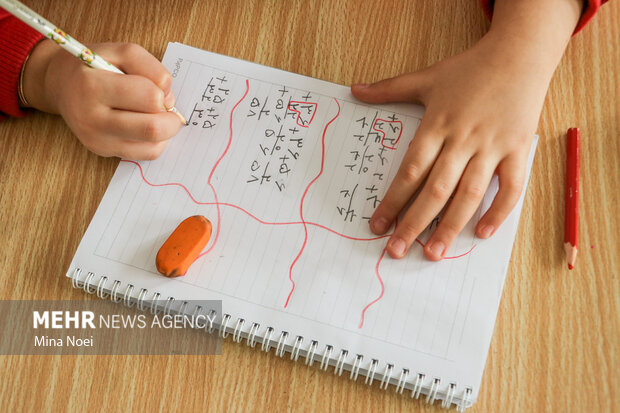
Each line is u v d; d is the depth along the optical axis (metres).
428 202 0.39
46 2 0.46
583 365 0.38
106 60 0.42
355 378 0.38
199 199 0.41
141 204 0.41
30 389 0.38
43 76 0.43
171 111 0.42
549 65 0.41
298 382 0.38
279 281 0.39
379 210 0.40
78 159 0.43
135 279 0.40
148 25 0.45
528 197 0.41
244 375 0.38
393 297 0.39
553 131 0.42
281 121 0.42
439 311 0.38
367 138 0.42
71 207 0.42
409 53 0.44
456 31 0.44
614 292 0.39
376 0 0.45
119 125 0.40
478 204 0.39
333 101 0.43
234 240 0.40
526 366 0.38
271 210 0.41
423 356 0.38
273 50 0.44
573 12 0.42
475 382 0.37
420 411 0.38
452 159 0.40
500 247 0.39
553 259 0.40
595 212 0.40
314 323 0.39
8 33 0.43
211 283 0.39
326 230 0.40
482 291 0.39
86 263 0.40
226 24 0.45
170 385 0.38
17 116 0.43
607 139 0.41
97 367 0.39
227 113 0.43
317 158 0.42
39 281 0.40
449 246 0.39
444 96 0.41
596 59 0.43
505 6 0.43
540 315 0.39
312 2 0.45
